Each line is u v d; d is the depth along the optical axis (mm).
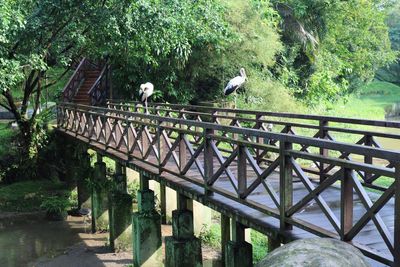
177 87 15672
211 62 15141
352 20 21281
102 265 8227
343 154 5629
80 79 16625
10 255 8727
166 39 12320
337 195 5418
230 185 5844
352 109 23422
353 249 2852
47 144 13484
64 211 11109
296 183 6090
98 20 10859
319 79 19156
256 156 7406
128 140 7801
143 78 15375
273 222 4320
